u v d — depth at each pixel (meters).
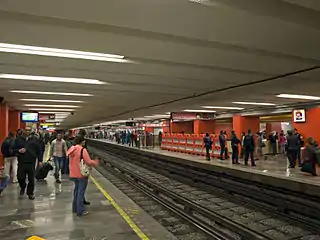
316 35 5.20
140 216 5.68
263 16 4.27
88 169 5.89
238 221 6.63
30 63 7.21
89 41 5.45
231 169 11.30
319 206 7.01
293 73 8.77
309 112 18.36
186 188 11.04
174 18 4.31
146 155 20.75
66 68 7.91
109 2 3.73
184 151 23.33
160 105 20.03
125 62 7.14
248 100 17.11
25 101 16.06
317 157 10.88
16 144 7.43
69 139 11.81
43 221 5.34
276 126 30.06
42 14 4.06
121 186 10.60
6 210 6.12
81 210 5.75
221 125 33.47
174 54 6.54
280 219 6.79
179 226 5.97
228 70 8.57
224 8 3.97
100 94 13.54
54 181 9.88
